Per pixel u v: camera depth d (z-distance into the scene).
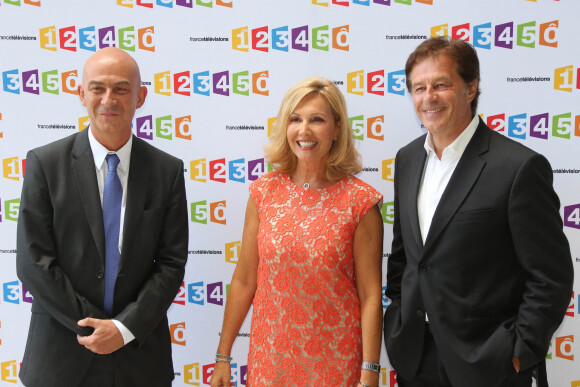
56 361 1.62
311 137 1.66
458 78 1.48
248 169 2.24
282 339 1.65
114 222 1.68
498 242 1.45
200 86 2.21
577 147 2.14
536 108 2.14
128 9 2.18
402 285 1.64
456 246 1.46
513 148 1.46
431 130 1.52
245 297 1.85
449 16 2.12
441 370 1.54
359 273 1.71
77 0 2.18
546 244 1.39
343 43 2.16
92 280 1.64
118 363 1.67
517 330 1.41
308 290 1.63
